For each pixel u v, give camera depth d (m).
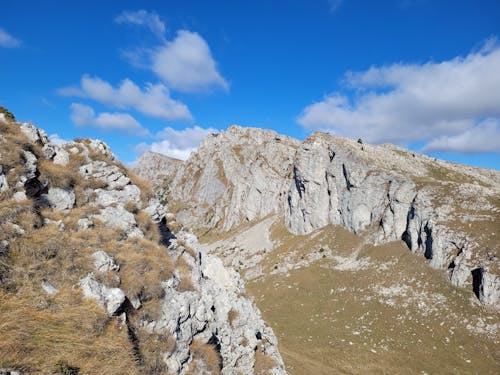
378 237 77.88
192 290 18.83
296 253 90.12
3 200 14.56
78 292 12.91
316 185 100.44
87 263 14.23
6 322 10.59
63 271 13.44
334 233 90.56
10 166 15.72
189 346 16.86
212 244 136.38
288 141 181.62
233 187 184.88
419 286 59.06
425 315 52.75
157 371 13.45
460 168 126.75
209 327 19.00
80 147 21.98
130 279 15.20
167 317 15.68
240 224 151.50
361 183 86.62
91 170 20.89
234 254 108.69
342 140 105.50
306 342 50.44
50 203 16.94
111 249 16.16
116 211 18.86
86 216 17.52
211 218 185.62
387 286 62.31
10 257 12.71
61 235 15.07
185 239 24.80
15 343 10.14
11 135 17.23
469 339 46.56
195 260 22.00
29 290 12.04
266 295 72.12
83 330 11.80
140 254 16.94
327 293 66.81
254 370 22.22
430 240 64.44
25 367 9.65
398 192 76.94
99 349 11.61
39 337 10.75
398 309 55.78
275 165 145.62
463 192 68.88
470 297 52.72
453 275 56.97
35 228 14.66
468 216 63.22
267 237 111.81
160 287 16.30
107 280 13.98
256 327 25.19
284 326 56.69
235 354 21.08
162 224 22.47
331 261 79.69
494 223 59.66
